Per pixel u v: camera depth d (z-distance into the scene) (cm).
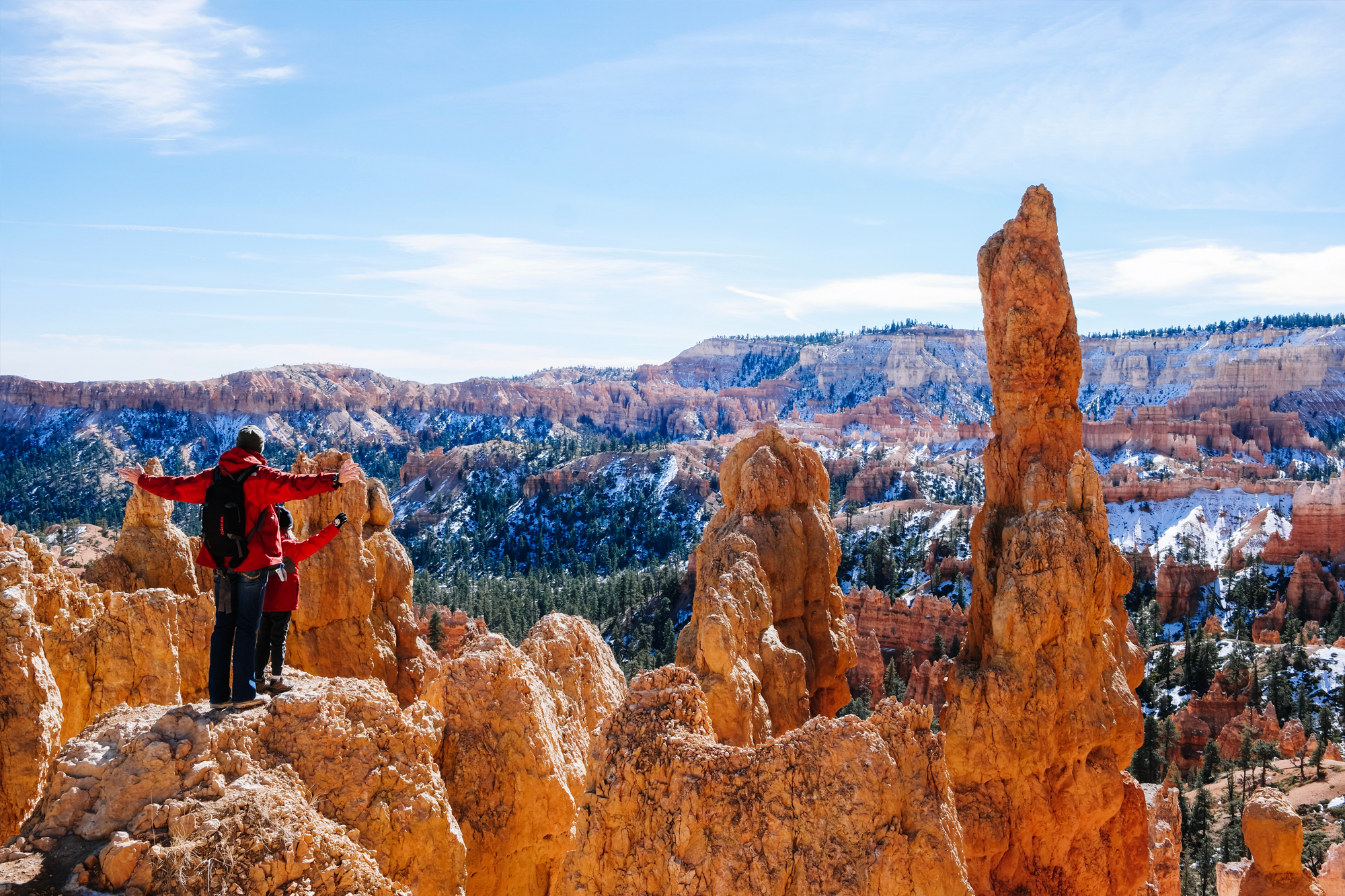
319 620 2403
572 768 1706
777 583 2481
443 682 1464
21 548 1828
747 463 2600
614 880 1259
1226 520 19988
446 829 1120
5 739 1275
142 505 2406
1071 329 2642
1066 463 2606
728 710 1922
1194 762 9388
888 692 9894
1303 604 13912
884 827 1168
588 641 2141
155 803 926
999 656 2320
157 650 1839
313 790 1037
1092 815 2316
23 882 866
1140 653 2723
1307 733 9106
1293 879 2273
